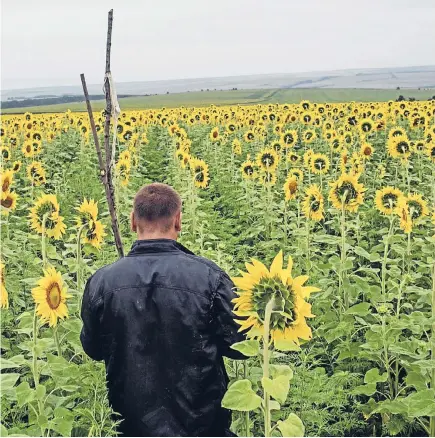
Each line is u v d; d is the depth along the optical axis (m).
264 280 2.75
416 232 8.34
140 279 3.46
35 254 7.73
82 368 4.16
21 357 3.98
